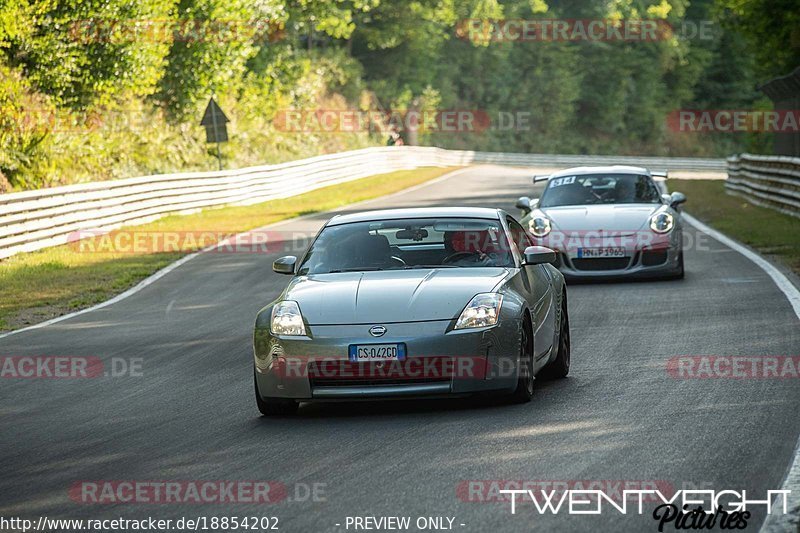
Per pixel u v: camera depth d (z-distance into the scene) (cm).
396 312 2762
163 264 7188
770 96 12588
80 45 12212
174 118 15225
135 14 12456
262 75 18762
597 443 2338
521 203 5925
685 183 15225
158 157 13788
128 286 6288
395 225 3225
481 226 3191
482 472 2138
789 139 12150
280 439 2567
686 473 2066
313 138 19212
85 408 3130
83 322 4991
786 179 9456
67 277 6588
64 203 8350
